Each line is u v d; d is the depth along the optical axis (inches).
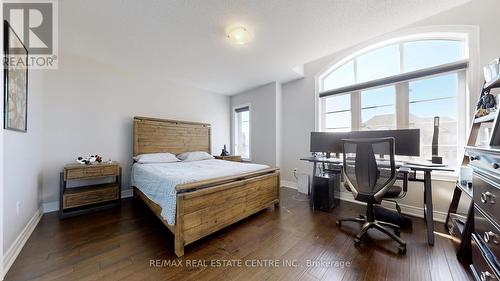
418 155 89.3
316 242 74.5
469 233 60.5
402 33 103.7
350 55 126.6
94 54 110.3
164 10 72.9
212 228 76.5
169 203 69.9
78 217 97.0
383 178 73.7
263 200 103.6
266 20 79.7
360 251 68.1
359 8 73.0
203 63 122.3
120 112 131.0
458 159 91.7
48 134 103.8
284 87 163.6
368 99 122.0
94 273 56.2
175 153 154.5
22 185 71.4
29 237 75.9
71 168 97.0
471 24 85.8
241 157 187.6
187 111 168.6
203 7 71.6
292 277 55.5
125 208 110.5
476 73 84.0
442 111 96.3
